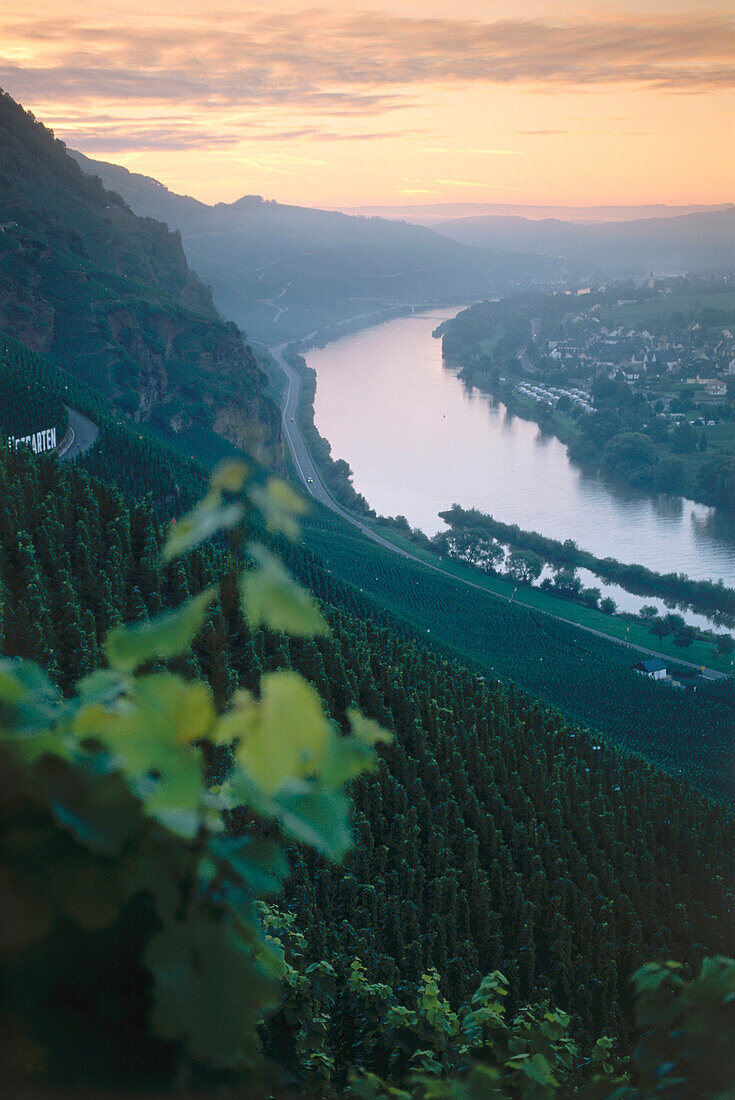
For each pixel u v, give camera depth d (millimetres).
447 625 139000
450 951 36406
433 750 50312
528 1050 4484
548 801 50812
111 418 136875
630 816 55500
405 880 38875
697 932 45844
